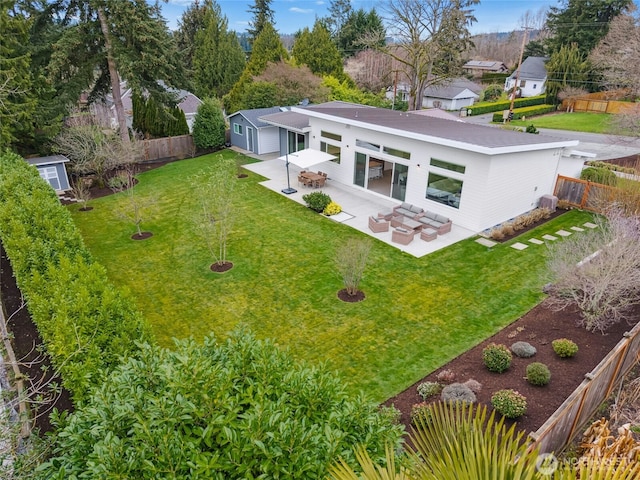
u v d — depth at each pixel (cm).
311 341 960
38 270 898
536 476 275
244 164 2366
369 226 1545
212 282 1209
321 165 2120
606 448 543
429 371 862
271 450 338
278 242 1452
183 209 1752
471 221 1523
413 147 1645
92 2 2020
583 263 996
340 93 3597
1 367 784
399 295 1138
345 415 405
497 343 942
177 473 336
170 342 969
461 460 284
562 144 1591
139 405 378
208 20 4541
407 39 3556
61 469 352
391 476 310
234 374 407
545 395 775
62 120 2153
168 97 2445
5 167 1541
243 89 3681
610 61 3008
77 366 604
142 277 1240
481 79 6266
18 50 2042
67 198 1917
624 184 1539
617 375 793
